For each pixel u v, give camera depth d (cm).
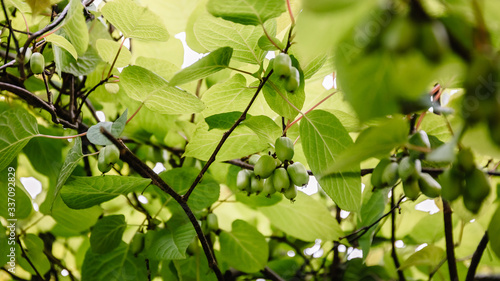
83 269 144
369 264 156
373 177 122
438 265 137
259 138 129
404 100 84
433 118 128
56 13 141
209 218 144
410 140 120
